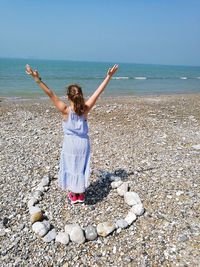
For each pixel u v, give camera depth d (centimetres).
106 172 290
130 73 4009
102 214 221
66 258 182
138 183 268
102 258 182
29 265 177
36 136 442
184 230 202
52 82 1884
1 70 3209
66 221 214
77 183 225
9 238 199
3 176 287
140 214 219
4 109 697
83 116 216
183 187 260
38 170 301
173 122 546
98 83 1873
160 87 1744
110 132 464
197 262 175
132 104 784
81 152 221
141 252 185
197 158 339
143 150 370
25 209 230
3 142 407
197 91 1520
